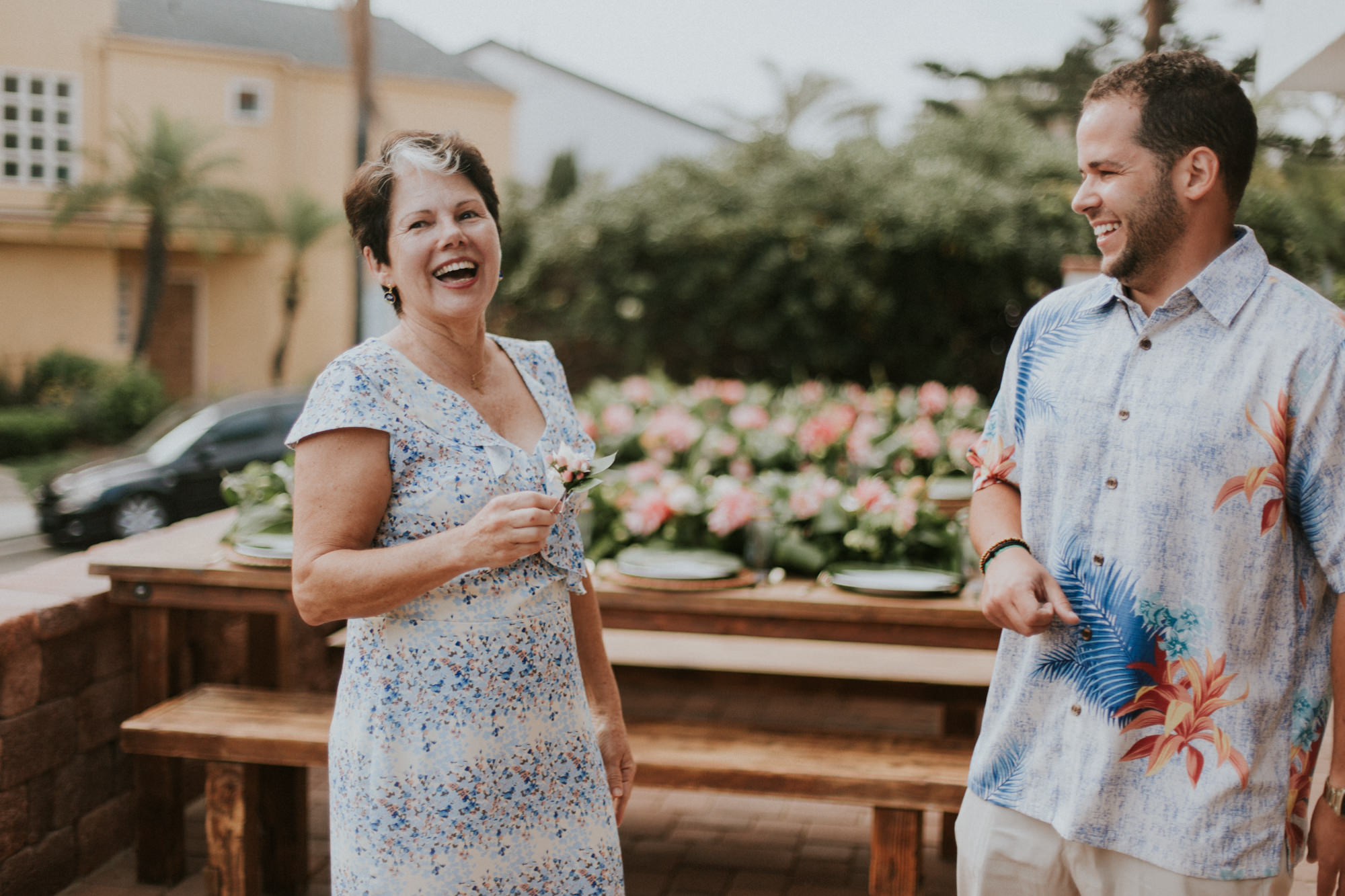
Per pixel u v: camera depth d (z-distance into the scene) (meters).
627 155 25.88
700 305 12.90
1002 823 1.67
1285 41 4.54
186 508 9.23
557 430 1.79
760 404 6.99
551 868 1.67
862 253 12.38
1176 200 1.48
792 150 13.34
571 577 1.72
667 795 3.85
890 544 3.13
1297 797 1.51
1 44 18.80
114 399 16.88
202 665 3.57
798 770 2.56
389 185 1.65
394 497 1.61
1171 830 1.50
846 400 6.97
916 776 2.52
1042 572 1.60
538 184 15.16
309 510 1.56
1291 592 1.49
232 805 2.76
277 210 20.30
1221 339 1.49
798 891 3.11
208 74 20.27
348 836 1.66
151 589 3.05
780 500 3.38
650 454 5.24
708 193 13.02
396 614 1.61
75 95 19.39
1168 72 1.48
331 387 1.58
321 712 2.90
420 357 1.69
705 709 4.80
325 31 22.38
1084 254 11.94
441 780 1.60
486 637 1.61
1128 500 1.53
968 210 11.85
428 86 21.61
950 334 12.63
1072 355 1.62
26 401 17.58
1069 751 1.59
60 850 3.01
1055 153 12.36
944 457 4.84
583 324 13.15
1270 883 1.49
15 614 2.79
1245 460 1.46
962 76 13.41
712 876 3.20
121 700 3.28
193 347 21.06
